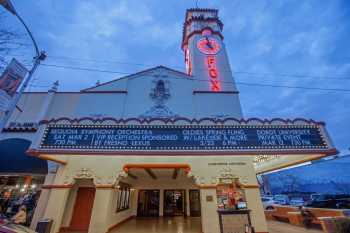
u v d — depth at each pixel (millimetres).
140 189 18578
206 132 8758
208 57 18188
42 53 9250
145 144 8406
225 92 14883
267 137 8695
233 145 8484
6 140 11727
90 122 8719
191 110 14070
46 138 8336
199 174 11281
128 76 15492
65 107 14055
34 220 10102
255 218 10352
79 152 8109
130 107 14031
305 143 8555
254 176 11328
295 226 12656
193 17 22141
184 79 15719
